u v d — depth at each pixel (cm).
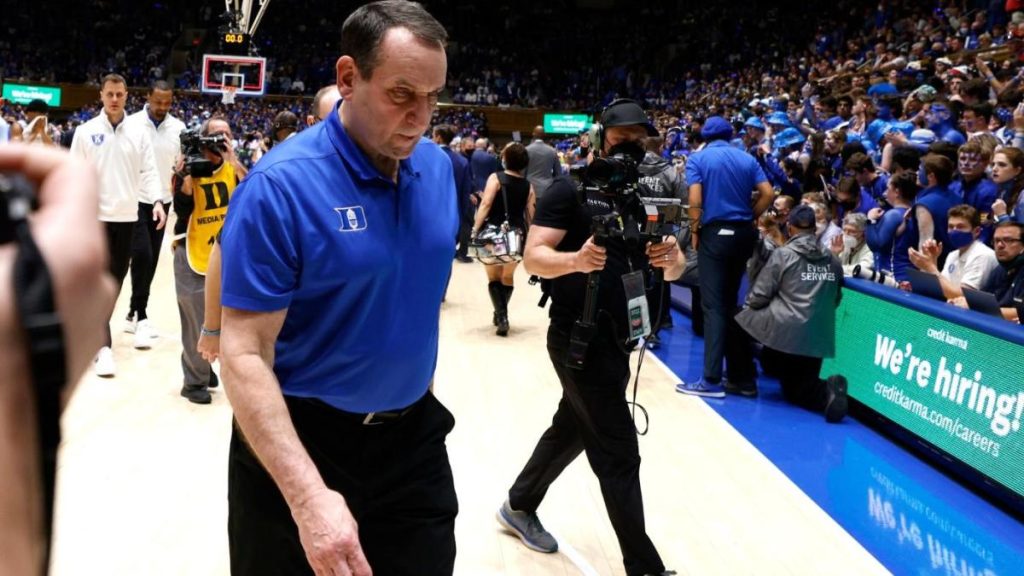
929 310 429
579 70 2938
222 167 454
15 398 36
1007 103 693
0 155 44
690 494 382
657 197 296
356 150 163
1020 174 509
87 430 427
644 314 275
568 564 318
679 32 2664
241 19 1229
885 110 803
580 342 266
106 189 544
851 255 599
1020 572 318
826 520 359
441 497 186
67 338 38
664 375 586
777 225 608
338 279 162
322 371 169
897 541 342
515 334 688
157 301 736
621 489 280
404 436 183
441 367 581
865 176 640
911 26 1369
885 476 411
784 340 498
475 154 1073
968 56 964
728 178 518
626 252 280
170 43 2986
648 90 2562
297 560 174
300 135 166
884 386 471
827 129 909
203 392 476
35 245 37
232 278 155
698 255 534
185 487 367
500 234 643
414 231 169
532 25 3123
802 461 429
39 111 689
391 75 154
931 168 513
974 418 396
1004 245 432
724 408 514
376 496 180
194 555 311
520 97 2862
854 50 1482
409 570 183
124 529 327
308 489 147
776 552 329
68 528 325
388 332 170
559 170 926
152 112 583
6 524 37
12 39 2861
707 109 1662
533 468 322
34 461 36
